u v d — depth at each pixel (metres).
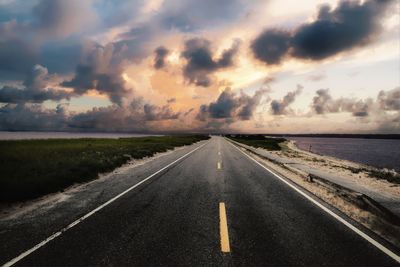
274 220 5.43
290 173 12.30
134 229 4.89
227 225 5.11
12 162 13.08
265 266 3.54
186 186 8.98
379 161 38.00
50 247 4.12
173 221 5.35
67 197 7.47
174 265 3.55
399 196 7.28
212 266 3.53
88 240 4.39
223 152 25.45
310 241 4.38
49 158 15.23
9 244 4.23
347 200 7.09
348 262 3.69
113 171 12.62
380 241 4.42
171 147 30.83
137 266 3.53
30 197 7.29
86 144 31.92
